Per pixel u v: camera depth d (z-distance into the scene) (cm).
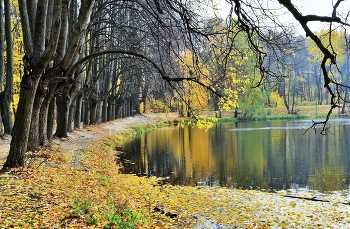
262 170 1830
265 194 1334
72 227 688
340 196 1305
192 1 1017
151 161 2139
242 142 2936
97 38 2761
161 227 865
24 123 1160
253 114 5656
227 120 5491
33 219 699
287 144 2758
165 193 1316
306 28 457
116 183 1357
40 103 1461
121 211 859
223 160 2141
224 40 964
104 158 1978
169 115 5794
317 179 1605
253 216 1029
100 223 739
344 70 4731
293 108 7025
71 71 1284
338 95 485
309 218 1016
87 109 3409
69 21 2036
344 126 4044
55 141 2005
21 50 3234
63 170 1298
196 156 2303
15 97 3366
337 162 1984
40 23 1106
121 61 3525
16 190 884
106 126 3712
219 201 1207
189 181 1609
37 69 1119
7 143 1977
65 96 2220
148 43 2045
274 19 698
